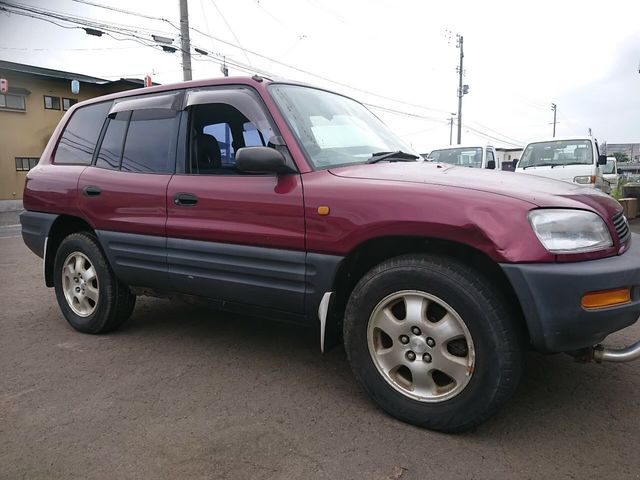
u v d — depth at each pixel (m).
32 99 26.11
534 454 2.29
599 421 2.57
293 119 3.06
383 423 2.59
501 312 2.31
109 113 3.97
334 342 2.93
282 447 2.38
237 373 3.24
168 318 4.45
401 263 2.52
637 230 10.09
